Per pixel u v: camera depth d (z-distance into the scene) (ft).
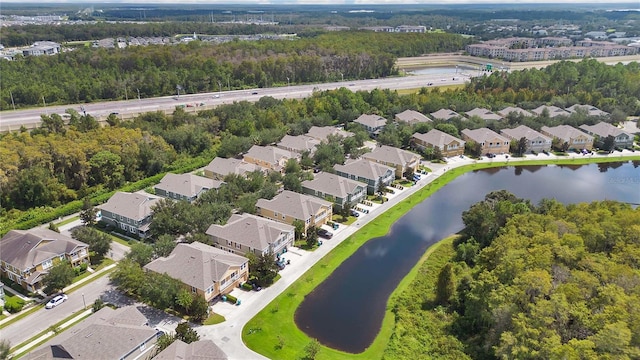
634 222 225.15
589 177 384.47
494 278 190.29
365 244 269.85
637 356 144.15
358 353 180.86
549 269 191.31
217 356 159.02
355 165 350.02
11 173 301.02
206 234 252.01
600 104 553.64
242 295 215.92
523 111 522.88
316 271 238.68
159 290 191.42
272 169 366.63
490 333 175.22
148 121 436.76
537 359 149.79
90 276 229.45
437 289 212.64
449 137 424.87
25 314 199.82
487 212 260.21
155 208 265.95
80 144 341.62
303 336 190.19
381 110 543.39
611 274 184.14
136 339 167.32
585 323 159.84
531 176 385.70
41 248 223.51
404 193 343.05
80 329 166.40
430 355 178.09
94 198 312.71
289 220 273.33
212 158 394.73
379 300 217.15
